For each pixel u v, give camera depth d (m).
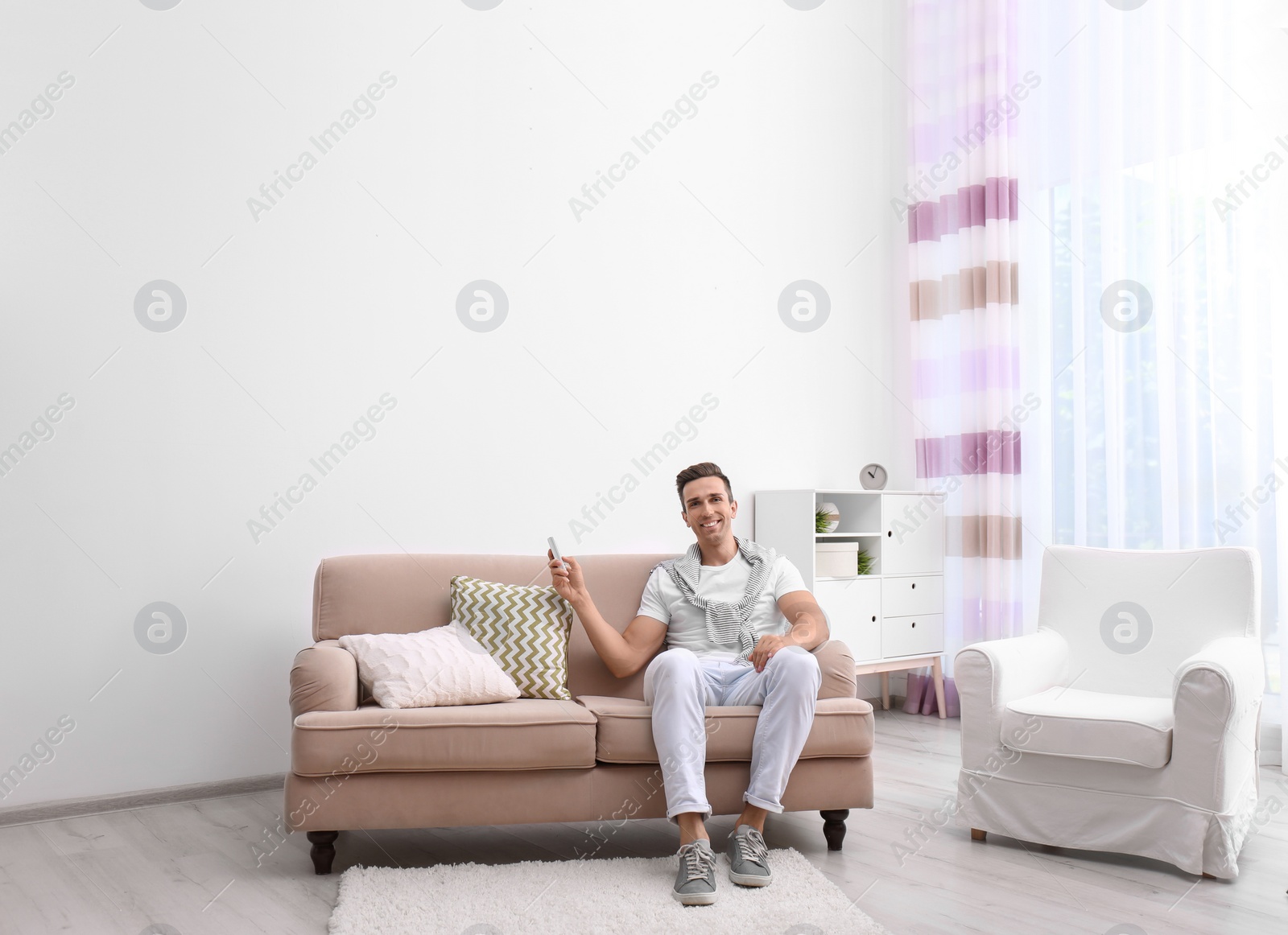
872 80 4.95
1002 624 4.32
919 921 2.10
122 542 2.97
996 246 4.35
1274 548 3.56
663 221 4.18
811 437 4.63
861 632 4.22
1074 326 4.16
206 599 3.11
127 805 2.95
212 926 2.05
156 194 3.04
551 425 3.82
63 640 2.87
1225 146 3.68
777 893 2.23
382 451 3.44
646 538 4.07
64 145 2.90
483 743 2.35
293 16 3.31
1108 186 4.03
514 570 2.99
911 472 4.86
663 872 2.38
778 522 4.26
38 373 2.84
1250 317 3.59
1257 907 2.18
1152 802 2.44
